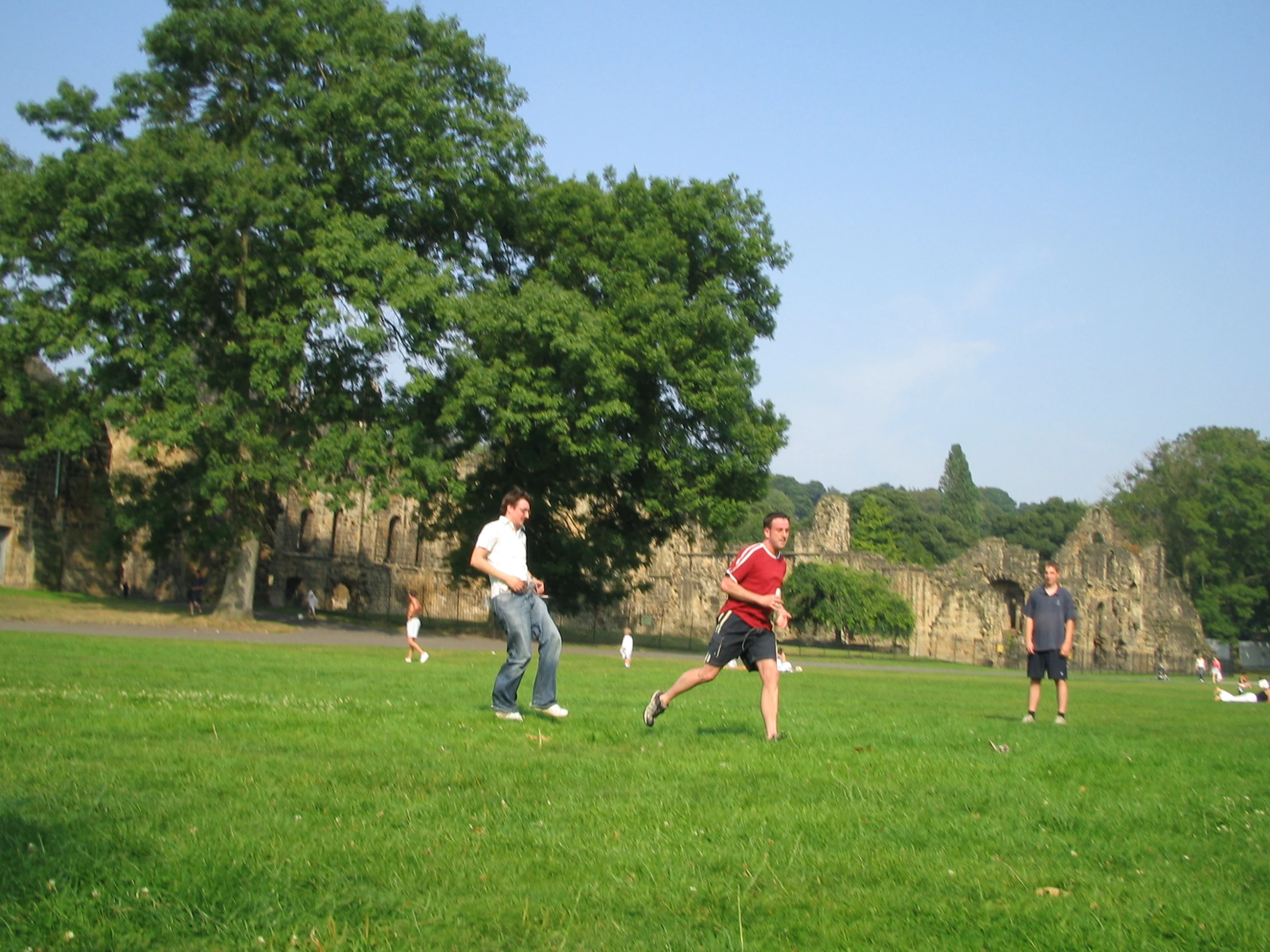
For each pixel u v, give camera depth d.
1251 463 99.88
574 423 40.09
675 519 49.22
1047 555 131.38
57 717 9.48
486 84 41.47
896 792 7.64
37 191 35.47
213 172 34.97
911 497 136.25
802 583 72.56
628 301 42.78
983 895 5.13
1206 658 88.38
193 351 36.72
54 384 42.94
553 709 11.44
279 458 36.50
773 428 47.88
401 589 78.06
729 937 4.37
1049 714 18.38
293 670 18.89
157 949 4.07
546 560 48.19
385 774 7.35
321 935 4.23
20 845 5.08
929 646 77.44
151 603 50.50
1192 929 4.75
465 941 4.23
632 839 5.85
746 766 8.42
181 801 6.18
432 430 41.12
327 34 38.53
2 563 51.31
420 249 42.78
